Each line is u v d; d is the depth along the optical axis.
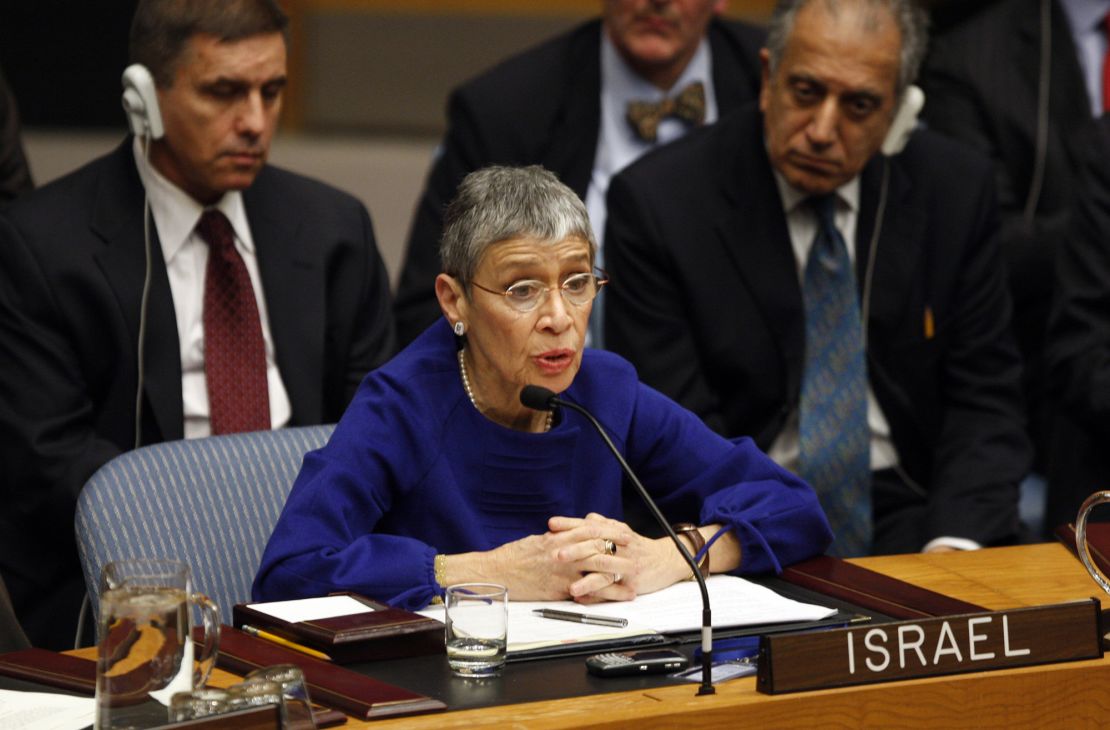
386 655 6.45
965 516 10.81
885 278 11.12
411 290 13.49
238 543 8.34
